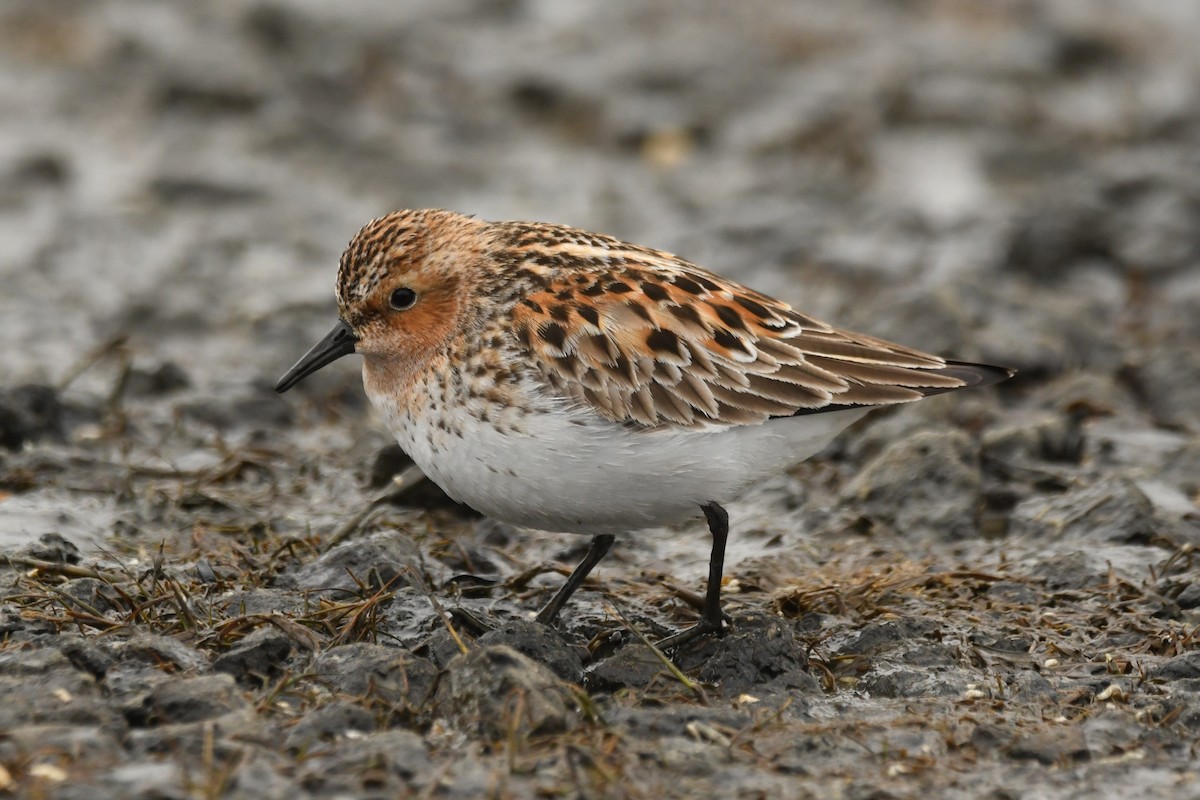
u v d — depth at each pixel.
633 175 25.50
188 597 11.01
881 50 30.52
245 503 13.72
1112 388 16.58
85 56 29.80
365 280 10.84
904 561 12.73
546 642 9.80
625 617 10.76
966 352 16.86
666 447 10.23
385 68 28.89
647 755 8.66
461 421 10.35
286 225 23.03
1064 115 27.97
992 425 15.84
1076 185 23.41
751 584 12.09
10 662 9.27
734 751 8.86
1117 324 19.45
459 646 9.70
